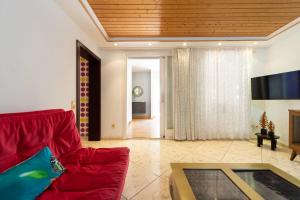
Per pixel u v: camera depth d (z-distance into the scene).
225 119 4.03
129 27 3.15
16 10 1.50
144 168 2.47
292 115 2.74
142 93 8.78
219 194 1.21
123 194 1.83
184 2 2.35
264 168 1.50
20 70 1.55
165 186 1.99
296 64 3.25
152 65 7.27
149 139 4.15
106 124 4.16
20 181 0.96
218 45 3.92
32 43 1.70
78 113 2.68
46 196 1.02
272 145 3.29
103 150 1.79
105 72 4.15
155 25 3.07
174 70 4.05
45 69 1.90
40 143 1.35
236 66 4.03
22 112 1.47
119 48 4.07
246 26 3.13
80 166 1.47
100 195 1.00
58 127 1.63
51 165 1.25
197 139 4.04
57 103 2.14
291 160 2.75
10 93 1.45
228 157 2.92
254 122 4.12
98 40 3.52
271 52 3.96
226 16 2.76
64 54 2.32
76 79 2.64
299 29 3.15
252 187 1.30
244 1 2.33
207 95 4.03
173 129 4.15
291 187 1.29
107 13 2.63
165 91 4.20
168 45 3.89
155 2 2.35
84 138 4.19
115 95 4.16
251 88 3.87
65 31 2.34
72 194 1.04
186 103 4.02
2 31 1.37
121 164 1.48
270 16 2.76
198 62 4.03
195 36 3.61
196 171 1.49
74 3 2.13
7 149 1.09
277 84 3.24
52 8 2.03
